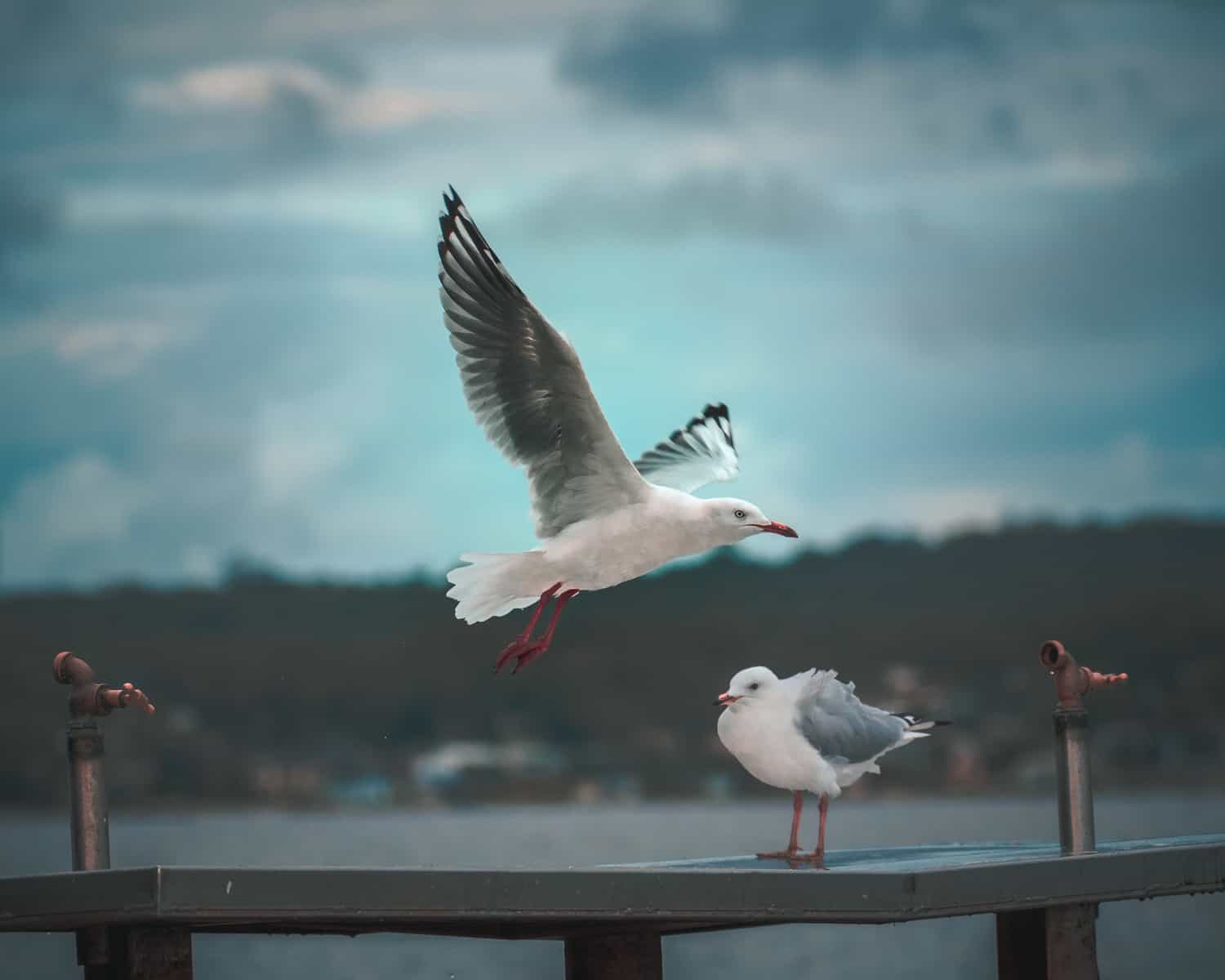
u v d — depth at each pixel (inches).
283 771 3846.0
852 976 1107.9
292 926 326.0
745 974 1115.9
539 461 414.3
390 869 277.7
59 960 1237.1
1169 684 4256.9
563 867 288.7
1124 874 322.3
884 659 4379.9
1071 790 341.1
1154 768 3759.8
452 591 410.6
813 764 377.7
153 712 323.0
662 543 410.9
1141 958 1150.3
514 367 401.7
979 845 403.9
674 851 2059.5
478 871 281.9
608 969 369.7
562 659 4232.3
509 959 1149.1
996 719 4018.2
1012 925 343.6
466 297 401.1
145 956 306.3
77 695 323.9
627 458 406.0
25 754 3668.8
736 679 384.5
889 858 371.2
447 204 398.0
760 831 2466.8
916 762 3725.4
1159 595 4694.9
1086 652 4429.1
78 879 269.9
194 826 3169.3
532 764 3912.4
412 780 3799.2
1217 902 1422.2
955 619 4694.9
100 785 324.2
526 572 409.1
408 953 1184.2
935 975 1107.3
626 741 4003.4
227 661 4271.7
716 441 471.8
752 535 411.2
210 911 267.1
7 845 2642.7
